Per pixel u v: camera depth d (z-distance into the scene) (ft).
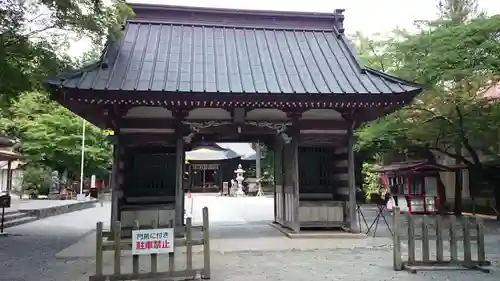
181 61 44.65
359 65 45.88
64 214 81.30
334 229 47.01
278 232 48.14
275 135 52.49
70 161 119.85
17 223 60.95
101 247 23.62
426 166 69.05
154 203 44.60
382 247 38.09
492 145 70.79
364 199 106.63
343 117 45.88
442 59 52.34
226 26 53.31
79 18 39.93
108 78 39.52
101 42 43.93
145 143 42.98
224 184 168.35
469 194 79.36
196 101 38.88
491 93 62.13
